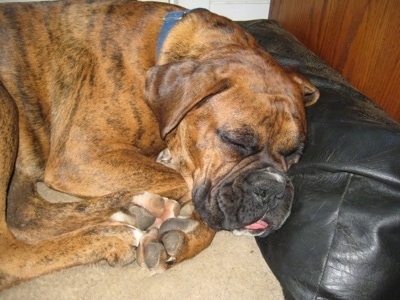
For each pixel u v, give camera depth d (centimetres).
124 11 61
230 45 58
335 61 77
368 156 51
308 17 86
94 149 58
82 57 60
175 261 54
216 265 57
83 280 54
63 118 60
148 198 58
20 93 59
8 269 52
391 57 63
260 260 58
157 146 61
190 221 56
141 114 58
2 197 53
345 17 73
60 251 54
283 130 53
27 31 60
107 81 58
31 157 61
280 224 52
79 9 62
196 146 54
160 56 58
